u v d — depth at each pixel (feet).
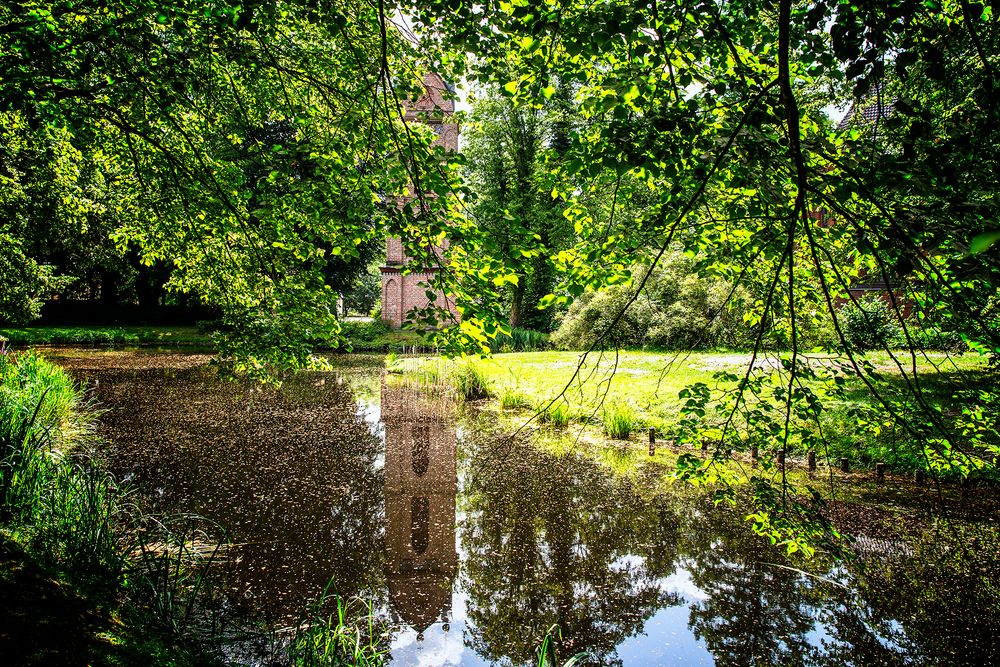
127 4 12.98
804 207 7.51
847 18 7.12
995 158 7.68
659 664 15.10
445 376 60.49
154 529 20.97
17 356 53.52
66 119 16.25
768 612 17.15
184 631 13.89
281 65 16.93
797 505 12.53
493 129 88.33
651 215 11.92
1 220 43.80
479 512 25.57
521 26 9.64
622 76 9.32
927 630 15.83
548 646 15.88
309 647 13.56
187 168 17.37
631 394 42.01
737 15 10.34
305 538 22.22
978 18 7.98
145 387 54.24
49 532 15.29
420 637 16.42
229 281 19.63
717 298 56.24
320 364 18.47
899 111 7.50
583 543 22.34
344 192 14.14
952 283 7.89
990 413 12.08
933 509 23.70
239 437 37.45
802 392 11.45
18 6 12.47
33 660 9.42
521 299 96.17
